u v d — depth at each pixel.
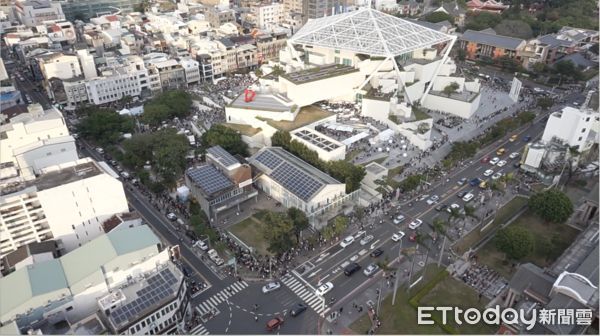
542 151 148.12
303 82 179.62
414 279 105.94
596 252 102.25
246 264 110.50
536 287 92.62
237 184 130.38
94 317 84.31
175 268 95.44
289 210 116.88
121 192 116.56
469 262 111.62
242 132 168.88
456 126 185.50
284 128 162.38
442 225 107.81
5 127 134.38
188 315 95.94
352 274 108.12
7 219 104.88
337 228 115.75
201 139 166.25
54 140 132.00
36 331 77.69
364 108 182.38
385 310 97.75
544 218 122.06
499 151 165.50
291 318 96.06
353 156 155.00
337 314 96.62
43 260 102.69
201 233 114.56
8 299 82.00
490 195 139.25
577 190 144.00
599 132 160.75
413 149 164.00
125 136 172.25
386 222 126.94
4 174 117.50
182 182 143.50
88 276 85.88
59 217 109.38
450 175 151.75
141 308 85.06
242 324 94.69
